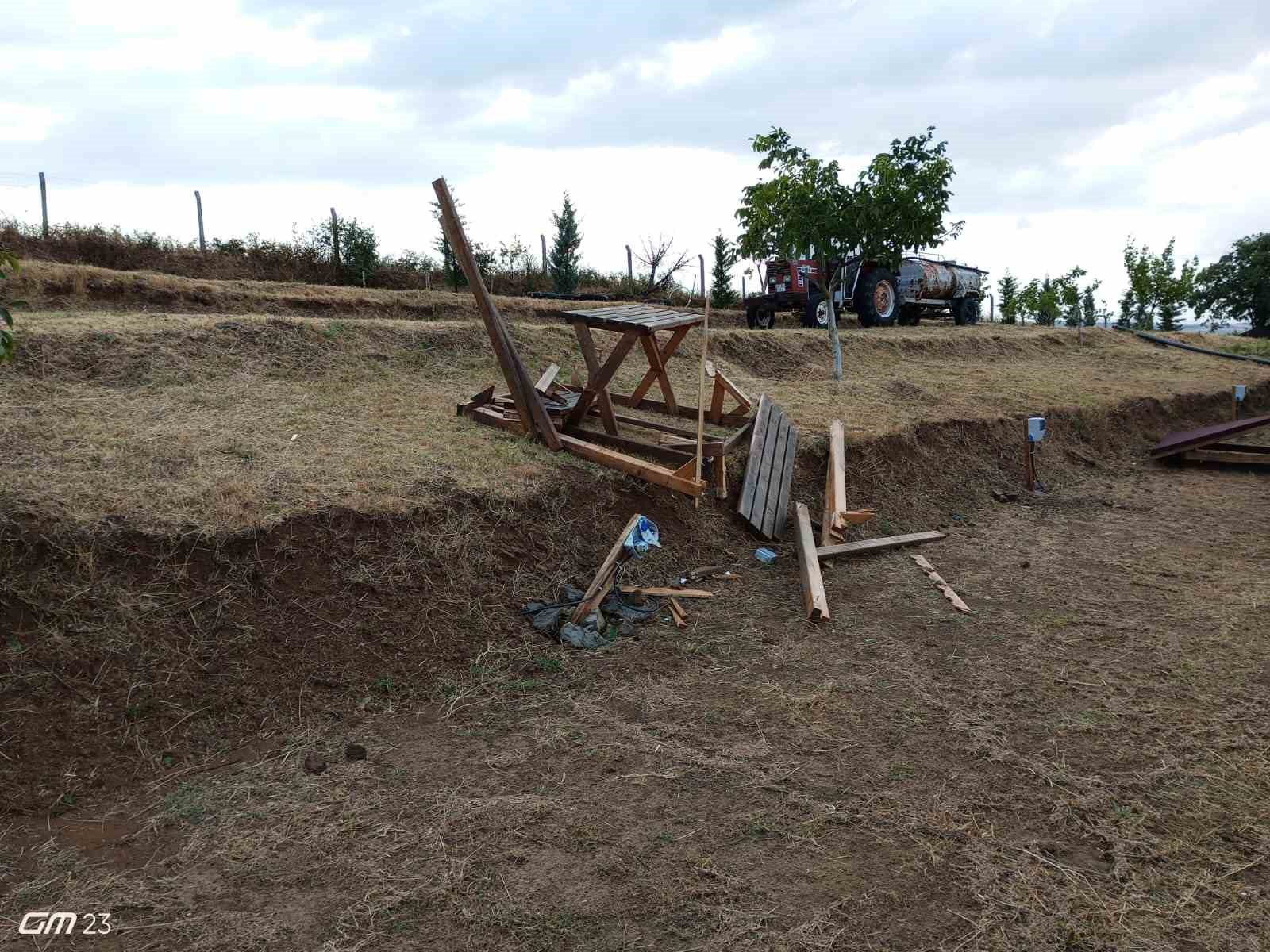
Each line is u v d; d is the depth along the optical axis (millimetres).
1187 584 6457
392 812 3361
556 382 8586
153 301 10859
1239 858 3164
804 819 3367
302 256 19422
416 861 3070
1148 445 12453
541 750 3848
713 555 6461
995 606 5969
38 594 3924
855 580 6379
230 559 4445
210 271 17562
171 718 3756
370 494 5266
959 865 3100
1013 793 3578
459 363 9383
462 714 4145
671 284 24734
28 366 6414
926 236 11156
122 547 4266
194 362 7367
